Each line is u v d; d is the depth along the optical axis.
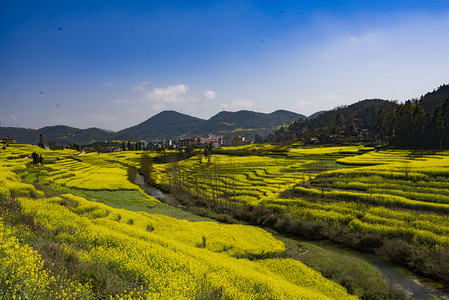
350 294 25.45
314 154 117.50
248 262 28.59
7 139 173.38
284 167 92.44
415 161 75.38
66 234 20.38
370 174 62.59
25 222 18.69
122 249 19.78
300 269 28.83
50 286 9.84
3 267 8.55
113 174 94.56
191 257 22.25
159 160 156.50
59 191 50.72
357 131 172.62
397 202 45.38
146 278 15.23
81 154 177.88
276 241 38.00
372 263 33.19
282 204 52.47
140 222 36.44
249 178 81.81
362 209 45.16
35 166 78.75
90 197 54.53
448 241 32.62
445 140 98.31
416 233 35.19
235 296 16.02
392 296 25.12
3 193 26.09
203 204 61.47
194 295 13.98
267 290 18.98
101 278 12.83
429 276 29.81
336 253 35.88
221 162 116.12
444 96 180.75
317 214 45.62
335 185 58.75
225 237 36.69
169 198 68.94
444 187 49.78
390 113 175.50
